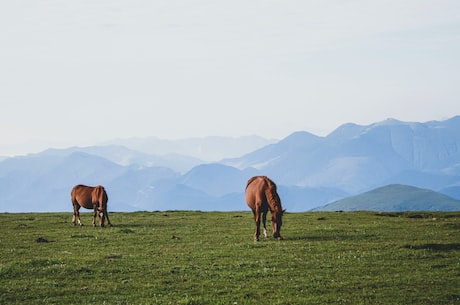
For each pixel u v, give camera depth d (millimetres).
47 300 22250
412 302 21469
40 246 35406
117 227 46906
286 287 23625
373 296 22219
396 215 59469
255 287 23734
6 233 42875
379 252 30469
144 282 24828
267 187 35812
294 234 39250
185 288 23859
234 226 46375
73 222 50438
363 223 47375
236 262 28344
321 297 22109
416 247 32000
